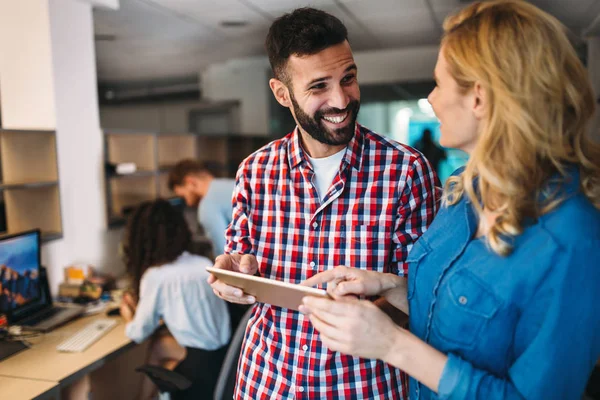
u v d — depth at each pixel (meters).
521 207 0.76
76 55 2.82
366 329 0.81
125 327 2.34
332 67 1.07
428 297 0.92
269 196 1.23
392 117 7.73
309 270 1.18
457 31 0.81
